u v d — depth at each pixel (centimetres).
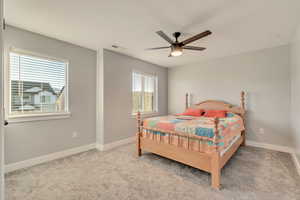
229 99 392
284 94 319
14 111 238
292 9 187
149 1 174
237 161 268
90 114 338
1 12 84
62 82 296
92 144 341
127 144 374
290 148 311
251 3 176
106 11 194
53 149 279
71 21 219
